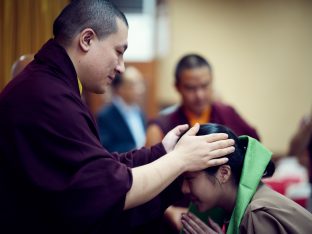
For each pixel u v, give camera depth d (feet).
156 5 14.56
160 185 3.90
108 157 3.86
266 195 4.15
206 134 4.25
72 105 3.88
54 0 6.98
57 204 3.68
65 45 4.11
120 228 4.08
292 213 3.94
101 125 10.88
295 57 15.24
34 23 6.84
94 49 4.08
